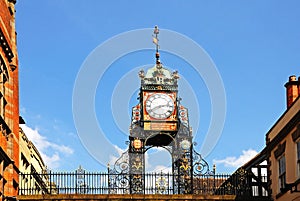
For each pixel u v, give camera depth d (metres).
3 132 25.05
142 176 27.39
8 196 25.23
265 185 29.28
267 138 29.50
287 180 26.70
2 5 25.34
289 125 26.25
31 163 35.97
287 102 29.17
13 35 27.44
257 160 30.84
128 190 27.19
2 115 25.31
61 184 26.72
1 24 24.72
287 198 26.48
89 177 26.94
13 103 27.33
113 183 27.11
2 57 25.19
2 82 25.34
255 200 27.86
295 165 25.86
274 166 28.42
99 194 26.73
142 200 26.94
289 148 26.64
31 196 26.38
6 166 25.45
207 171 28.12
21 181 27.64
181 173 27.95
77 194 26.59
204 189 27.97
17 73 28.28
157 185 27.36
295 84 28.91
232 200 27.38
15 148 27.20
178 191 27.67
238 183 28.25
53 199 26.44
